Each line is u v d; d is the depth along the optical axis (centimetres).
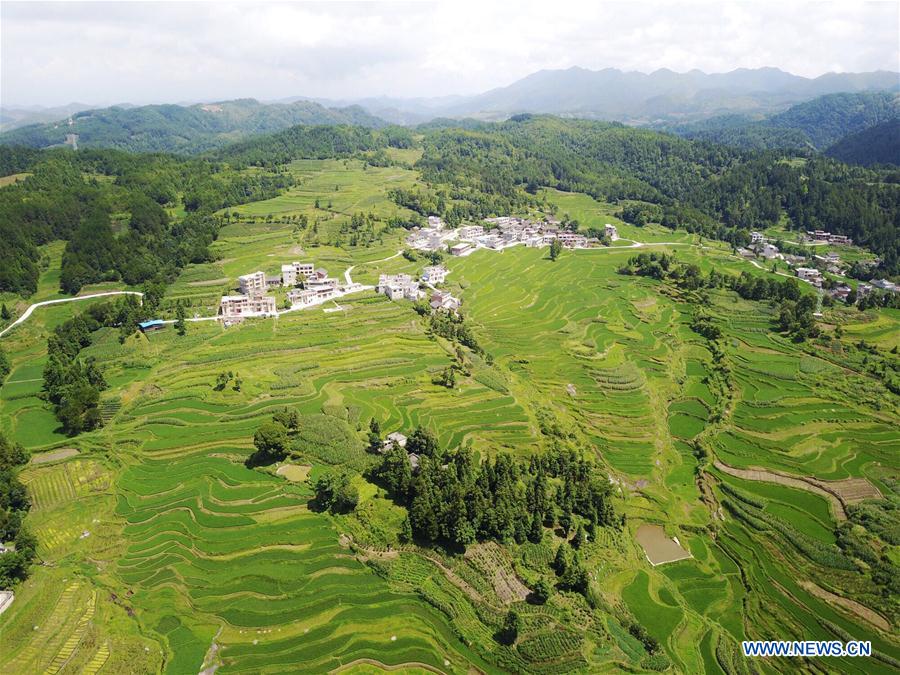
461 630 7400
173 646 6944
